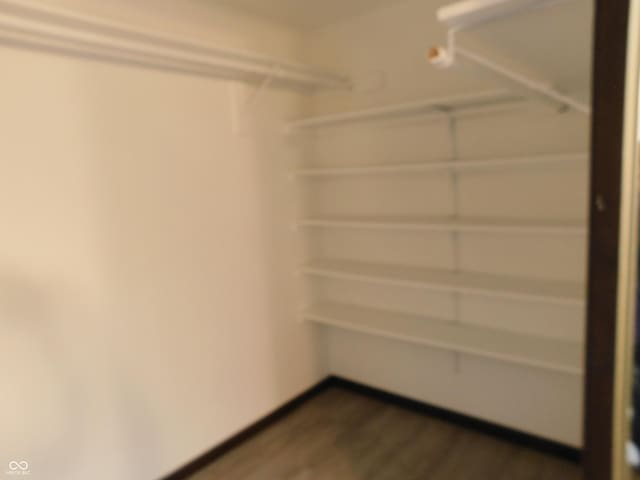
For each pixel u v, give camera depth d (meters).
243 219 2.46
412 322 2.56
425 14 2.29
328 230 2.95
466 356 2.48
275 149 2.61
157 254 2.09
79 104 1.79
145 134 2.01
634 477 0.77
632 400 0.75
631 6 0.61
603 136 0.66
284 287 2.74
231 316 2.44
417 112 2.31
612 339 0.68
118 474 2.00
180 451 2.24
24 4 1.36
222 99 2.30
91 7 1.78
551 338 2.20
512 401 2.36
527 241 2.18
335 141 2.78
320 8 2.37
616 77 0.64
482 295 2.38
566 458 2.22
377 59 2.50
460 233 2.38
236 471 2.28
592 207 0.68
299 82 2.50
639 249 0.71
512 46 1.23
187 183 2.18
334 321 2.68
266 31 2.52
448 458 2.29
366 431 2.57
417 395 2.73
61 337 1.79
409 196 2.53
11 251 1.64
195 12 2.15
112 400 1.96
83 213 1.83
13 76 1.61
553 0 0.92
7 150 1.61
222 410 2.42
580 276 2.06
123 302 1.98
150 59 1.88
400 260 2.65
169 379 2.17
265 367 2.65
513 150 2.15
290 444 2.49
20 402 1.69
